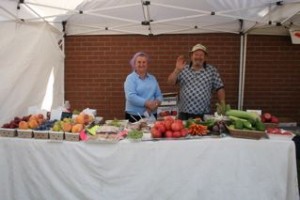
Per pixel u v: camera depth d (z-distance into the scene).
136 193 2.40
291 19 3.48
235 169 2.37
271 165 2.35
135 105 3.23
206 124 2.56
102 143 2.37
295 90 4.33
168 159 2.36
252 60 4.30
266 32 4.20
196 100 3.35
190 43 4.28
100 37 4.32
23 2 2.80
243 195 2.37
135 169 2.38
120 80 4.38
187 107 3.39
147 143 2.35
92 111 3.01
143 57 3.26
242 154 2.35
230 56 4.29
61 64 4.23
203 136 2.42
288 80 4.32
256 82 4.33
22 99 3.16
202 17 3.92
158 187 2.39
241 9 3.15
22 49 3.10
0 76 2.79
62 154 2.42
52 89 3.91
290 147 2.33
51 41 3.79
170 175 2.38
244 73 4.27
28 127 2.53
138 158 2.37
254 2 3.20
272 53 4.28
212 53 4.29
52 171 2.45
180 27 4.15
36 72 3.41
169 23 4.06
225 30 4.14
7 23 2.83
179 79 3.47
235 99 4.36
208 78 3.36
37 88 3.48
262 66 4.30
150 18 3.86
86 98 4.44
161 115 3.35
